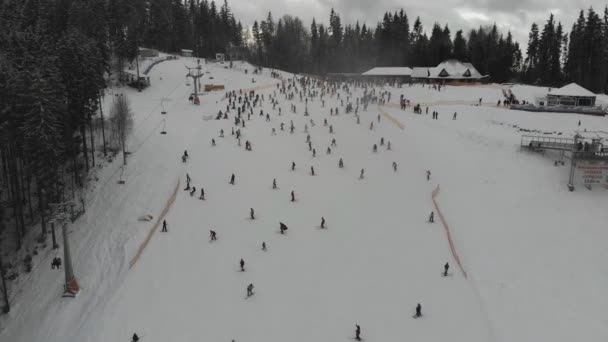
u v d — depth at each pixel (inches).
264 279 1501.0
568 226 1930.4
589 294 1565.0
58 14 3713.1
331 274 1540.4
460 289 1491.1
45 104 1696.6
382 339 1267.2
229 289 1453.0
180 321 1325.0
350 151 2549.2
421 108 3425.2
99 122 2620.6
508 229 1910.7
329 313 1365.7
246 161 2343.8
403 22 6579.7
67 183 2111.2
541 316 1457.9
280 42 6707.7
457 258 1657.2
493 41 5940.0
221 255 1614.2
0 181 2076.8
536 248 1796.3
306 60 6855.3
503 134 2758.4
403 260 1627.7
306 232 1770.4
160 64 4584.2
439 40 5821.9
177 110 3184.1
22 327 1466.5
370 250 1679.4
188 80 4163.4
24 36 2431.1
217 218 1840.6
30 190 2102.6
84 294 1517.0
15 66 2006.6
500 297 1530.5
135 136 2591.0
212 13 6550.2
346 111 3240.7
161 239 1711.4
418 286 1494.8
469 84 4621.1
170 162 2305.6
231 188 2069.4
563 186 2217.0
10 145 1835.6
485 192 2175.2
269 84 4320.9
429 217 1909.4
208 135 2657.5
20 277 1690.5
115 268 1595.7
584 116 3159.5
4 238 1862.7
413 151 2539.4
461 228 1899.6
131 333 1283.2
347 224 1843.0
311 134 2765.7
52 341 1354.6
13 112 1739.7
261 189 2079.2
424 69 5078.7
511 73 5649.6
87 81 2111.2
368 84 4347.9
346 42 6574.8
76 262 1688.0
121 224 1836.9
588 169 2178.9
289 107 3307.1
